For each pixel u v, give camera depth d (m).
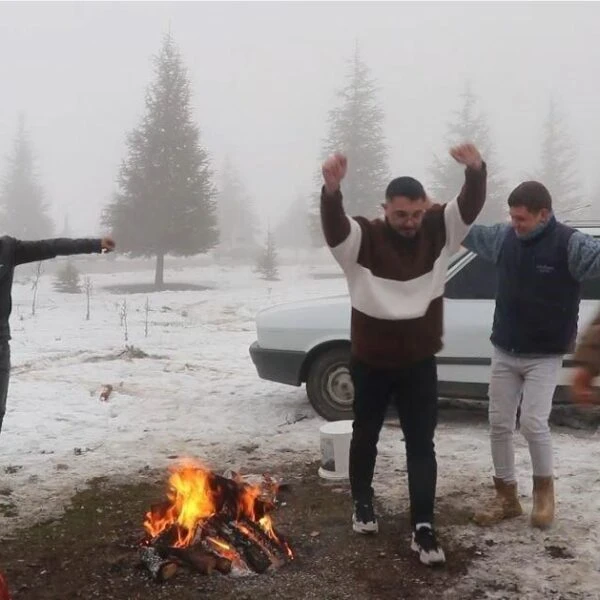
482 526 4.44
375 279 3.81
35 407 7.50
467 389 6.45
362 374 4.06
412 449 4.10
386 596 3.64
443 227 3.89
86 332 13.10
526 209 4.08
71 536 4.39
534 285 4.16
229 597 3.65
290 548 4.16
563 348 4.24
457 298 6.52
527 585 3.72
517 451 5.84
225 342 12.14
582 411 6.91
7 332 4.75
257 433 6.61
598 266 3.94
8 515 4.74
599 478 5.21
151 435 6.57
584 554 4.04
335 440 5.30
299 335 6.93
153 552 3.94
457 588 3.70
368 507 4.31
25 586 3.79
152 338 12.47
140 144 32.97
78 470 5.63
